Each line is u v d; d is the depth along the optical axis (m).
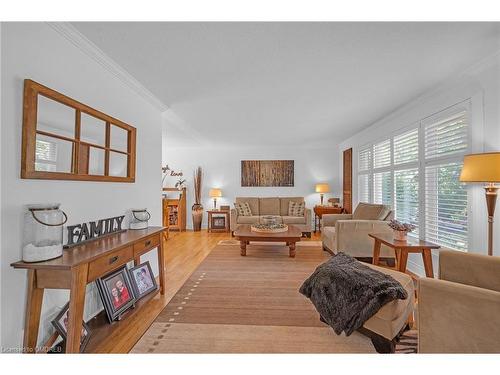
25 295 1.48
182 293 2.71
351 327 1.73
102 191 2.26
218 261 3.89
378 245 3.11
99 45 2.03
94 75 2.15
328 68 2.43
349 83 2.78
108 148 2.28
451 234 2.83
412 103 3.39
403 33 1.87
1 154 1.36
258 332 1.98
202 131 5.12
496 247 2.31
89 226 2.05
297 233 4.29
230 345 1.81
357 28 1.81
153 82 2.75
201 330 2.00
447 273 1.87
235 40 1.97
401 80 2.70
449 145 2.88
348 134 5.46
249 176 7.09
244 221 5.98
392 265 3.70
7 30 1.39
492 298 1.18
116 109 2.47
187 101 3.34
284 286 2.91
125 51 2.12
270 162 7.08
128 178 2.58
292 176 7.07
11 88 1.42
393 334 1.66
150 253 3.09
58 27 1.72
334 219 4.61
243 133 5.30
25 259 1.44
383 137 4.37
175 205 6.69
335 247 3.77
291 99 3.28
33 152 1.51
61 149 1.77
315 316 2.23
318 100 3.32
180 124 4.56
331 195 7.03
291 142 6.34
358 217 4.32
